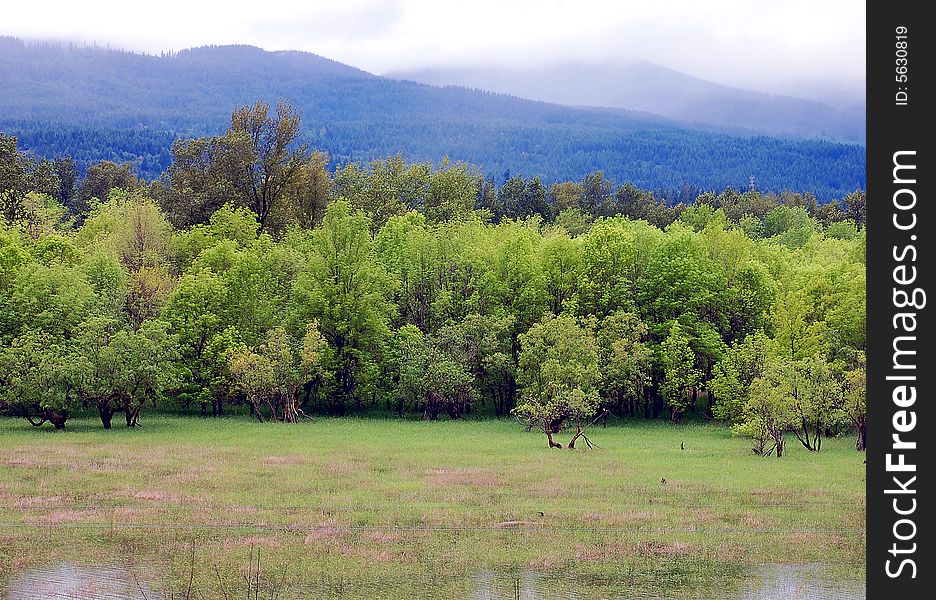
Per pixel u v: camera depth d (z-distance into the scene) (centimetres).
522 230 10825
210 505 4234
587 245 9681
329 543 3638
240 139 12500
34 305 8212
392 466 5388
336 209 9400
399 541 3672
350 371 9194
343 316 9206
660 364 8700
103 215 11244
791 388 6016
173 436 7000
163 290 9450
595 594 3089
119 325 8494
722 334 9350
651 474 5125
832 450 6366
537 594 3092
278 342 8312
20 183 12606
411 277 9831
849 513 4109
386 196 13762
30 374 7262
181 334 8775
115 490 4544
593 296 9419
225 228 11062
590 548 3578
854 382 6138
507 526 3891
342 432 7506
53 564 3350
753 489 4650
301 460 5622
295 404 8981
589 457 5903
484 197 18675
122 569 3306
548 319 8550
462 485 4750
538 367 8312
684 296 9138
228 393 8831
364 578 3238
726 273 9450
